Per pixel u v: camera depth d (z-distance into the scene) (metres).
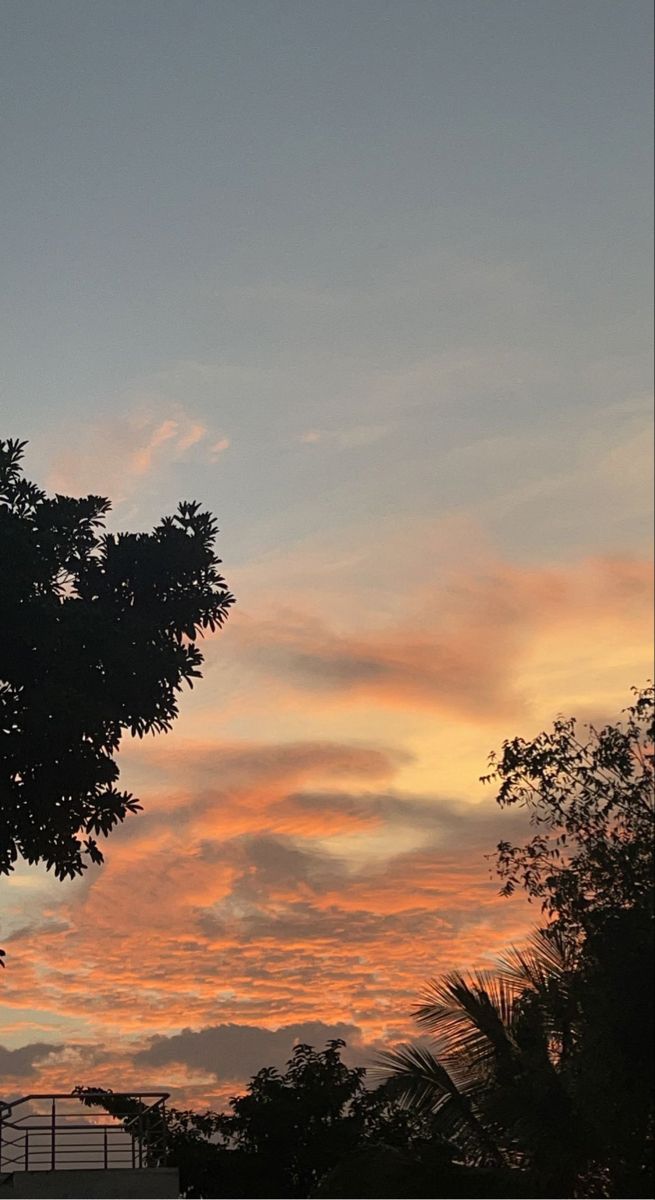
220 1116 30.03
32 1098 18.33
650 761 20.06
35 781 20.31
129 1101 25.08
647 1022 17.22
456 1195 18.12
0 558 19.50
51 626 19.34
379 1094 29.12
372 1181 18.94
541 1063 18.09
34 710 19.47
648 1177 17.23
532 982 19.39
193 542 21.20
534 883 19.86
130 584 21.08
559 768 20.14
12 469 21.12
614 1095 16.97
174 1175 18.08
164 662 20.25
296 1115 28.92
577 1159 16.91
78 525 21.33
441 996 19.67
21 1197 17.58
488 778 20.45
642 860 19.19
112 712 19.84
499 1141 18.97
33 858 20.78
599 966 18.27
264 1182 28.48
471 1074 19.16
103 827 20.80
